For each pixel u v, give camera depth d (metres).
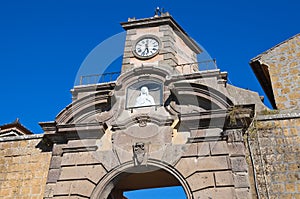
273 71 15.28
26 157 12.74
